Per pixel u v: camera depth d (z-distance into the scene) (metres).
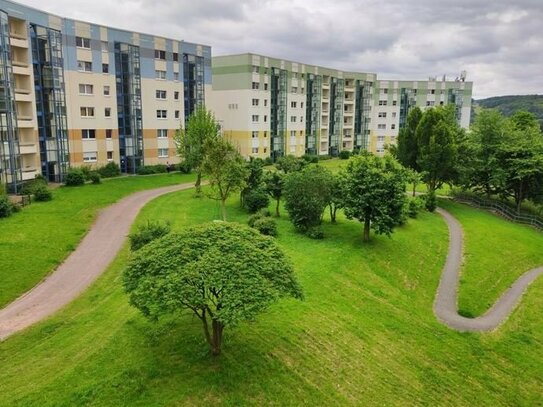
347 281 25.06
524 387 18.03
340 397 15.20
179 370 15.07
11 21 44.78
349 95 93.56
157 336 17.03
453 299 26.36
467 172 48.94
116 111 57.19
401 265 29.66
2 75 41.00
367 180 30.53
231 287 13.82
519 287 29.53
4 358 17.44
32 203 39.53
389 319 21.73
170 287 13.72
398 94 97.31
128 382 14.36
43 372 15.70
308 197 32.38
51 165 50.19
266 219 32.47
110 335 17.58
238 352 16.28
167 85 62.47
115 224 35.53
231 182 35.62
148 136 60.94
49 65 48.38
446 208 48.97
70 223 34.50
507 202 55.00
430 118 49.19
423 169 48.59
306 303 21.14
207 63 67.75
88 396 13.75
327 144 90.19
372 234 33.72
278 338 17.62
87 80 53.44
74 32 51.53
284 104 77.31
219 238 16.03
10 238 29.92
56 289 24.19
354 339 19.00
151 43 59.75
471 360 19.44
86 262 27.89
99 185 49.56
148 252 15.75
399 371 17.61
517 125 61.84
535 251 37.41
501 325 23.34
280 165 56.78
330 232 33.78
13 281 24.36
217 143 35.34
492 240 38.06
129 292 14.88
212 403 13.78
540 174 48.00
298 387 15.20
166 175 58.56
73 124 52.50
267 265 15.05
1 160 41.66
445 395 16.77
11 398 13.98
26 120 45.81
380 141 98.62
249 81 70.44
